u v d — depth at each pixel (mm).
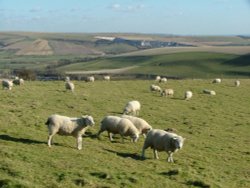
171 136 26500
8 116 34188
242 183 24359
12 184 18469
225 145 35250
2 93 51500
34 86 63406
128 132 31031
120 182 20766
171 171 23938
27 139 27344
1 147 23906
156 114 47156
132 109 45500
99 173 21547
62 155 24328
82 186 19516
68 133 26484
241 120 47875
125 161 25484
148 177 22344
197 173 24906
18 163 21375
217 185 22609
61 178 20156
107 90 63531
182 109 51812
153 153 29344
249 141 37844
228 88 73125
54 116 26297
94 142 30219
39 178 19891
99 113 44250
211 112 51438
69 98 52031
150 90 66125
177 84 75750
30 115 36156
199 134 39000
